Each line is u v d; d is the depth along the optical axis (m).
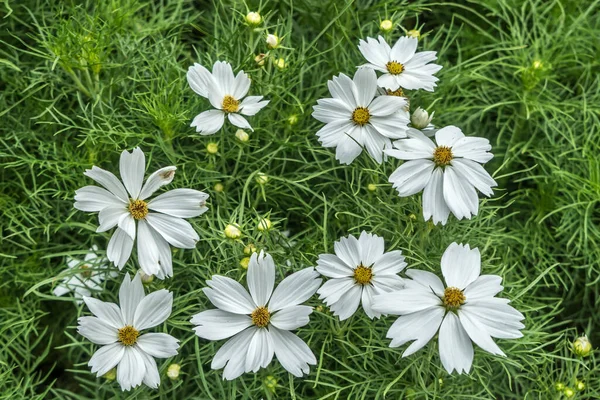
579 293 0.81
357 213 0.75
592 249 0.82
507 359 0.70
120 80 0.77
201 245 0.74
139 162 0.65
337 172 0.80
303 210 0.79
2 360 0.73
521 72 0.85
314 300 0.70
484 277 0.63
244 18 0.74
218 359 0.65
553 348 0.81
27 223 0.79
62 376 0.79
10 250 0.79
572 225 0.79
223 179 0.78
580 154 0.83
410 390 0.70
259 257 0.64
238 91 0.71
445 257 0.63
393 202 0.74
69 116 0.80
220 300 0.64
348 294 0.65
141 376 0.65
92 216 0.77
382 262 0.65
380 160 0.69
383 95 0.70
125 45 0.79
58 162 0.75
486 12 0.91
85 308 0.75
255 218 0.76
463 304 0.63
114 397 0.70
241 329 0.65
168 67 0.79
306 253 0.70
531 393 0.76
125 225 0.65
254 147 0.77
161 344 0.65
